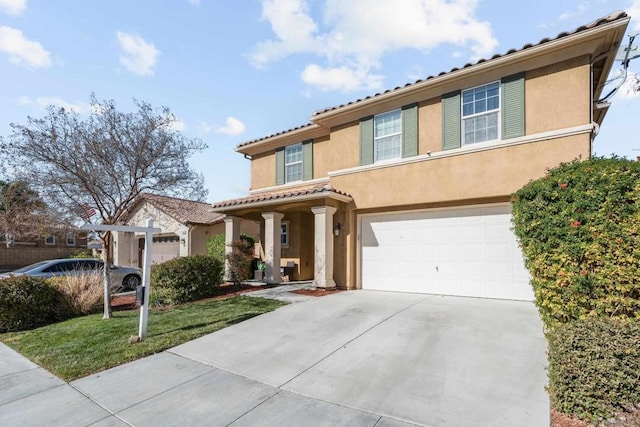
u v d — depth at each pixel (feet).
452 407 13.35
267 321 25.76
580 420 11.96
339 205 39.34
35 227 32.99
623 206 16.10
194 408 14.24
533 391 14.16
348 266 38.55
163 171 35.32
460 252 32.99
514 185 29.43
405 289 35.86
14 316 29.50
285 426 12.66
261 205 42.47
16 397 15.84
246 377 17.04
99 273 41.01
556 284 17.25
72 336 24.59
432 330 21.99
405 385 15.29
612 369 11.77
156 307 33.58
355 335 21.91
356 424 12.61
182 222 70.13
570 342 12.75
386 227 37.63
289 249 51.78
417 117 35.35
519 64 29.63
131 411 14.20
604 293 15.99
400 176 35.76
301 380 16.42
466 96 32.71
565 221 17.42
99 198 32.19
